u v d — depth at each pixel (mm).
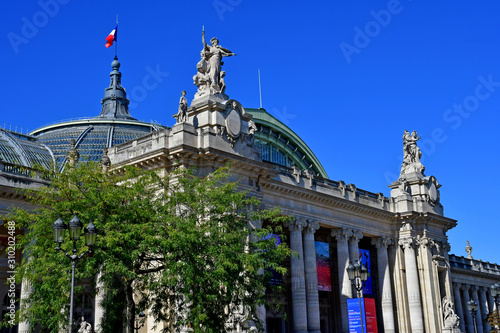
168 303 43125
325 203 75750
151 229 38438
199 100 60062
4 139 76000
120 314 39969
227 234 40594
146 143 60344
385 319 81812
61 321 37250
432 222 89812
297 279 69562
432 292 85750
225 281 38938
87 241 31406
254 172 61594
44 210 39938
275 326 76188
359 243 89312
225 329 42625
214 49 62156
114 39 89812
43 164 75250
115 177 42281
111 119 91625
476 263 125062
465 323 114625
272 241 43531
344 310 75125
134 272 37469
